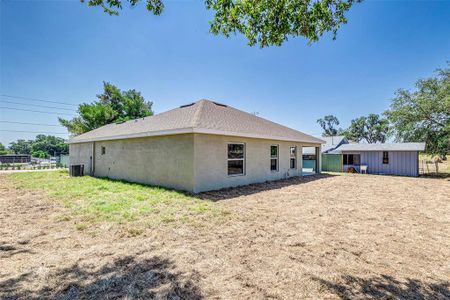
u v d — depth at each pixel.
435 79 17.05
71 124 25.92
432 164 26.11
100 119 25.81
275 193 8.29
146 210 5.53
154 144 9.68
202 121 8.42
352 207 6.23
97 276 2.64
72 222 4.66
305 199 7.25
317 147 17.38
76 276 2.64
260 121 13.59
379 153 17.86
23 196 7.27
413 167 16.28
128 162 11.27
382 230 4.39
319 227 4.54
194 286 2.46
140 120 13.92
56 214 5.21
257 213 5.51
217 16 4.11
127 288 2.41
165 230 4.24
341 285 2.51
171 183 8.82
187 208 5.80
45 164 26.91
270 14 3.91
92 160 14.40
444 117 16.66
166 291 2.36
